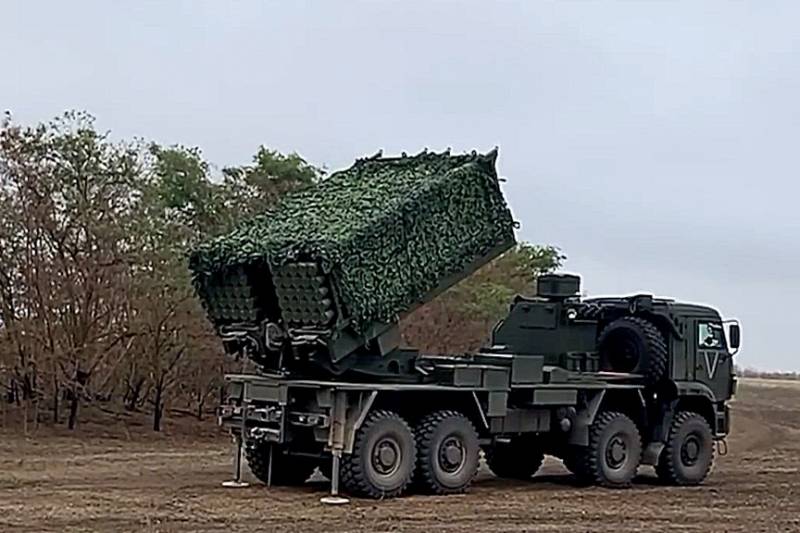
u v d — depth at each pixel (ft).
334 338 53.78
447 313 104.37
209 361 92.22
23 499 51.93
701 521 50.83
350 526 46.85
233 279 56.90
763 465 80.59
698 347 67.26
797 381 304.71
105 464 68.49
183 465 68.90
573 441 62.90
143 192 88.94
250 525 46.44
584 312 67.77
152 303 88.12
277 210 58.95
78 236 85.71
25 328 84.79
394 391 55.36
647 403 66.03
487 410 58.49
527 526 48.19
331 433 53.62
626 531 47.47
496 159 58.18
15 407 87.51
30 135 85.51
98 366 87.15
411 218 55.26
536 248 128.16
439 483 56.65
